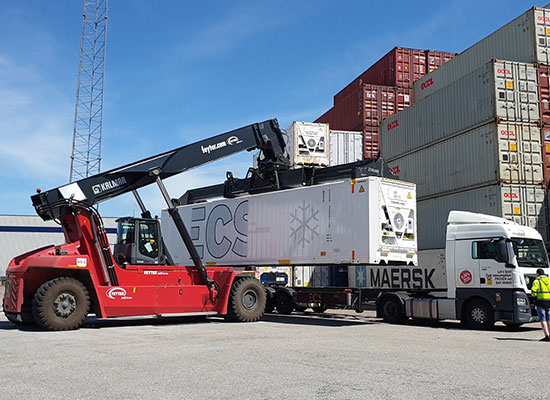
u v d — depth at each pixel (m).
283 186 15.38
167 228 19.78
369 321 14.55
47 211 11.67
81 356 7.61
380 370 6.53
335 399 5.05
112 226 34.09
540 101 16.34
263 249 15.52
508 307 12.15
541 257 12.83
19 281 11.18
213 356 7.61
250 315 13.82
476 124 16.73
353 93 24.47
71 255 11.52
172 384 5.73
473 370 6.57
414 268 16.28
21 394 5.30
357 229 13.00
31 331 10.95
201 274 13.38
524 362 7.22
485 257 12.66
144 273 12.68
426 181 19.08
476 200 16.56
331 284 18.39
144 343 9.03
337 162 21.62
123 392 5.36
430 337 10.39
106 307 11.76
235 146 14.39
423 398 5.10
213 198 18.41
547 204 15.82
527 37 16.88
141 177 12.85
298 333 10.84
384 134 22.03
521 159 15.89
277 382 5.81
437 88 21.75
